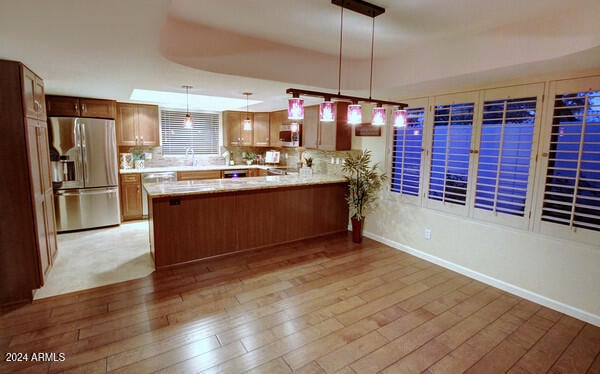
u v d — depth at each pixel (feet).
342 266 12.41
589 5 6.87
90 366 6.82
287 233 14.99
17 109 8.82
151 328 8.20
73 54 8.14
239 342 7.73
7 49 7.73
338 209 16.62
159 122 20.35
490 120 10.72
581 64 8.11
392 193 14.51
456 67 9.71
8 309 8.94
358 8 7.39
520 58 8.23
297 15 8.09
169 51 8.62
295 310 9.20
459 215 11.91
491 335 8.20
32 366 6.78
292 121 19.26
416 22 8.39
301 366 6.96
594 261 8.63
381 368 6.95
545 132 9.41
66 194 15.69
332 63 11.95
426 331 8.32
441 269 12.26
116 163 16.92
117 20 6.10
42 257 9.99
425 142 12.92
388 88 12.01
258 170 22.52
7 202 8.93
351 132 16.40
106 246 14.08
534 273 9.87
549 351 7.61
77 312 8.86
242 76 10.22
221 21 8.61
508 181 10.39
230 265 12.32
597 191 8.48
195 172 20.30
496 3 7.11
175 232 12.05
